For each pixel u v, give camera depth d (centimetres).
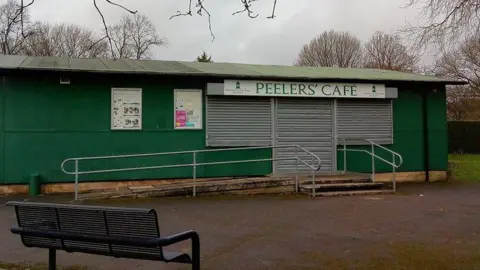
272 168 1338
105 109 1229
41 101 1188
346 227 751
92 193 1113
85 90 1217
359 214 861
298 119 1365
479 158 2420
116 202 1002
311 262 561
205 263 561
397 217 833
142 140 1251
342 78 1348
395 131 1446
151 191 1067
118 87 1238
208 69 1379
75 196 1027
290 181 1167
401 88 1458
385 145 1434
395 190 1186
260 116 1334
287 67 1678
